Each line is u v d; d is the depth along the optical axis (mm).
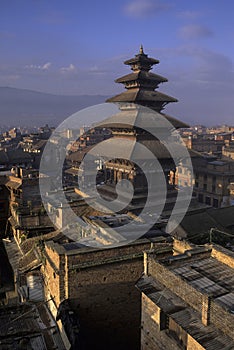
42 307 25609
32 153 101000
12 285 40719
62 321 20609
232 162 80938
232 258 18984
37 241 33125
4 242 45125
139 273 23312
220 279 17750
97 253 21922
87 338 22188
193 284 17188
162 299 16234
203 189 82375
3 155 91875
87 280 21750
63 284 21844
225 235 33938
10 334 21781
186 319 14664
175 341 15672
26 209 44375
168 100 43750
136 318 23750
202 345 13148
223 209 43562
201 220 39031
